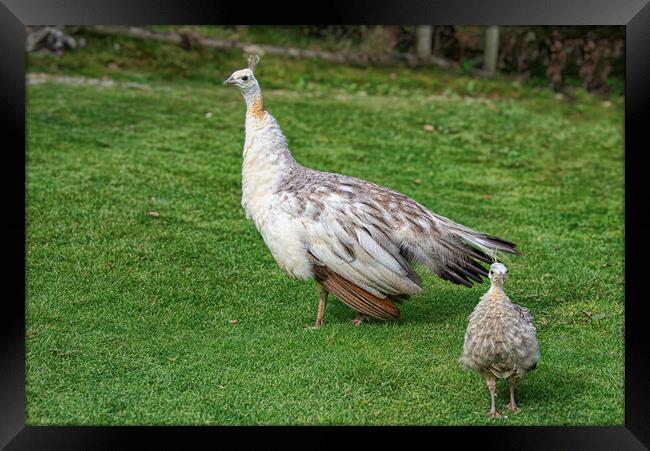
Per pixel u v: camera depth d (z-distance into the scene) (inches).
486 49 652.1
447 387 238.7
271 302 294.7
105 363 252.2
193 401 234.1
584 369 251.8
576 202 411.8
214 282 307.0
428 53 662.5
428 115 541.6
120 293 294.5
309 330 270.8
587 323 284.0
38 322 272.5
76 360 253.4
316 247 255.6
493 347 204.7
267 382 241.9
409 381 241.6
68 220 345.7
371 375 243.6
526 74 655.8
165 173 408.5
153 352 258.1
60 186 378.0
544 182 440.1
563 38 645.9
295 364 250.4
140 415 228.4
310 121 511.8
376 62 647.1
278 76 601.0
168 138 460.4
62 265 309.9
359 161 449.4
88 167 405.1
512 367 208.5
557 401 233.6
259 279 312.0
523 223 378.6
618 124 551.8
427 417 225.8
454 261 263.0
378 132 501.7
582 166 469.7
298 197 259.1
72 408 231.5
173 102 526.0
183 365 251.0
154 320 278.2
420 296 301.9
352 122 516.1
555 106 588.4
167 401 233.9
